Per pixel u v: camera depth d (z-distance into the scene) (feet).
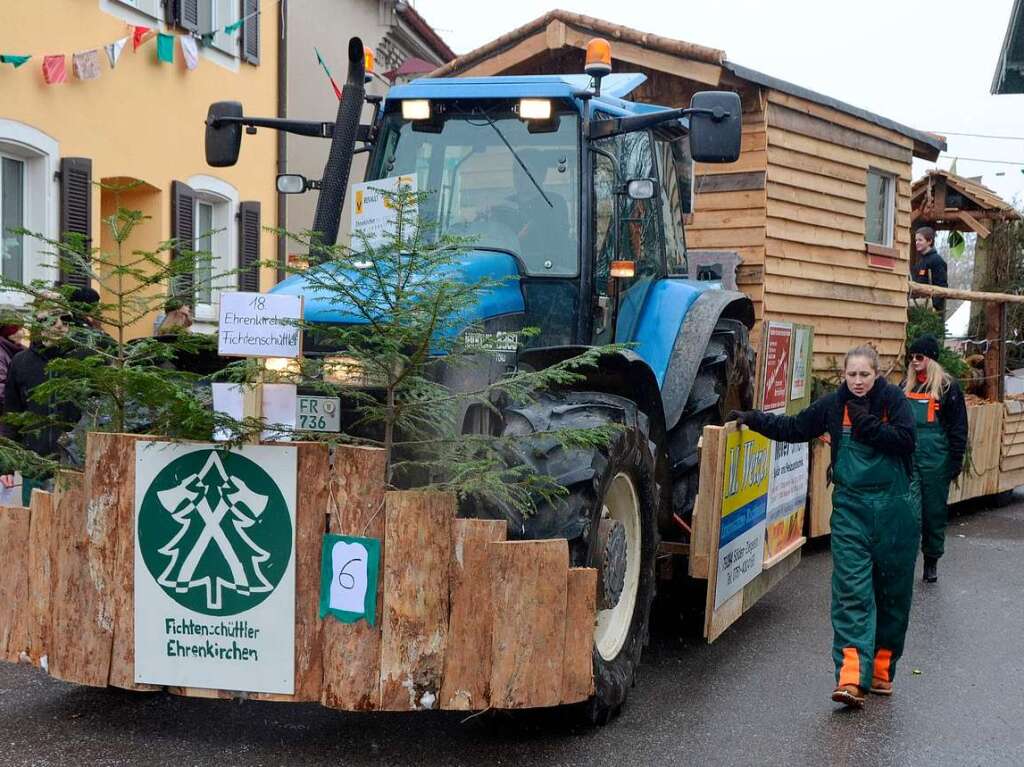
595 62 19.60
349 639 14.10
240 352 14.34
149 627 14.70
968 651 21.27
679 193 25.17
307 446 14.21
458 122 19.81
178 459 14.49
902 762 15.34
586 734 15.92
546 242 19.04
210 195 42.45
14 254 32.73
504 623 14.11
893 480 17.84
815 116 38.58
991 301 41.63
